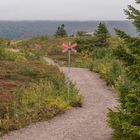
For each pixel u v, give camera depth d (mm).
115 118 13078
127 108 12531
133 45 12625
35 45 80062
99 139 16516
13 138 16656
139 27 12391
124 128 12281
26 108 20703
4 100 21969
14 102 20656
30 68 33750
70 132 17609
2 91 24391
